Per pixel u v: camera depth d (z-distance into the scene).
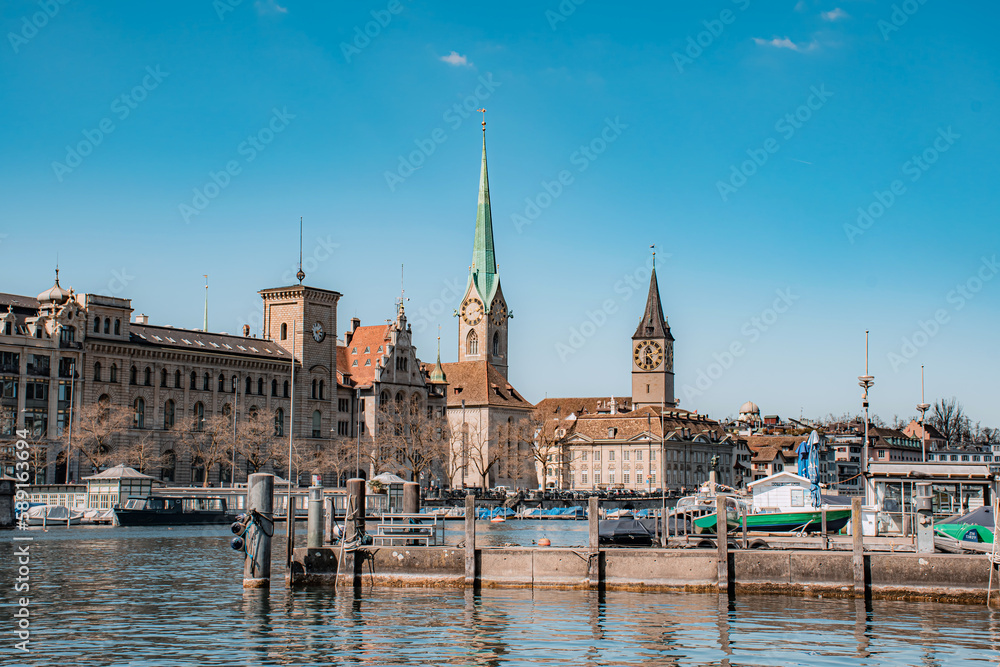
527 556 65.38
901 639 51.25
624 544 88.69
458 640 50.81
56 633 51.81
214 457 180.88
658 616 56.47
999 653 48.59
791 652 48.62
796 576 62.72
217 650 48.38
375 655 47.84
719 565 63.00
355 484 68.50
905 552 66.06
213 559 87.50
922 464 82.50
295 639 50.88
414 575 66.00
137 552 94.69
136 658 46.62
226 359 197.25
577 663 46.62
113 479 142.00
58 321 173.62
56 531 124.75
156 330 191.75
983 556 60.81
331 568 66.94
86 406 172.38
